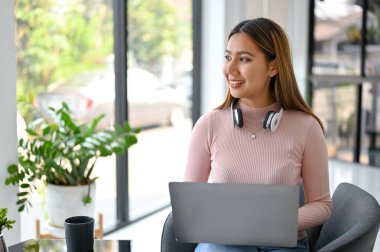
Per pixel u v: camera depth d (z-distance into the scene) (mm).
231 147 1719
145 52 3617
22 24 2715
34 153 2324
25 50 2742
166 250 1606
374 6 3576
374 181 3441
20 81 2719
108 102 3273
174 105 4070
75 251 1453
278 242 1377
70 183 2508
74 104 3076
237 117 1716
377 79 3596
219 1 3879
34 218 2707
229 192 1362
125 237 3131
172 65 3930
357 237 1359
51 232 2502
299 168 1685
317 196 1668
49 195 2500
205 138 1781
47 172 2424
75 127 2465
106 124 3281
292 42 3988
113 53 3238
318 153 1676
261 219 1365
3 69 2111
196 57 4012
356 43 3707
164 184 3930
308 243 1771
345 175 3576
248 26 1669
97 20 3166
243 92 1679
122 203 3357
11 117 2176
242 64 1657
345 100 3818
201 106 4094
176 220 1423
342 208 1657
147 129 4004
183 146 4340
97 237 2596
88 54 3143
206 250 1567
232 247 1564
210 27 3947
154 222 3424
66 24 2998
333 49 3854
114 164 3336
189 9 3965
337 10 3793
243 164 1688
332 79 3877
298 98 1738
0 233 1417
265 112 1738
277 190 1334
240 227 1386
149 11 3592
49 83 2908
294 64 4023
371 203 1524
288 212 1343
